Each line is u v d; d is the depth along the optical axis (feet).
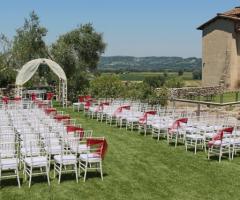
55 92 100.32
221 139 42.32
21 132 42.22
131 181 35.55
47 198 31.17
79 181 35.24
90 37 136.46
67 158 34.73
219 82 118.62
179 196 32.12
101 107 69.10
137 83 92.07
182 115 60.34
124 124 65.87
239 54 119.75
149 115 57.57
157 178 36.52
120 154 45.29
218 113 73.20
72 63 110.01
